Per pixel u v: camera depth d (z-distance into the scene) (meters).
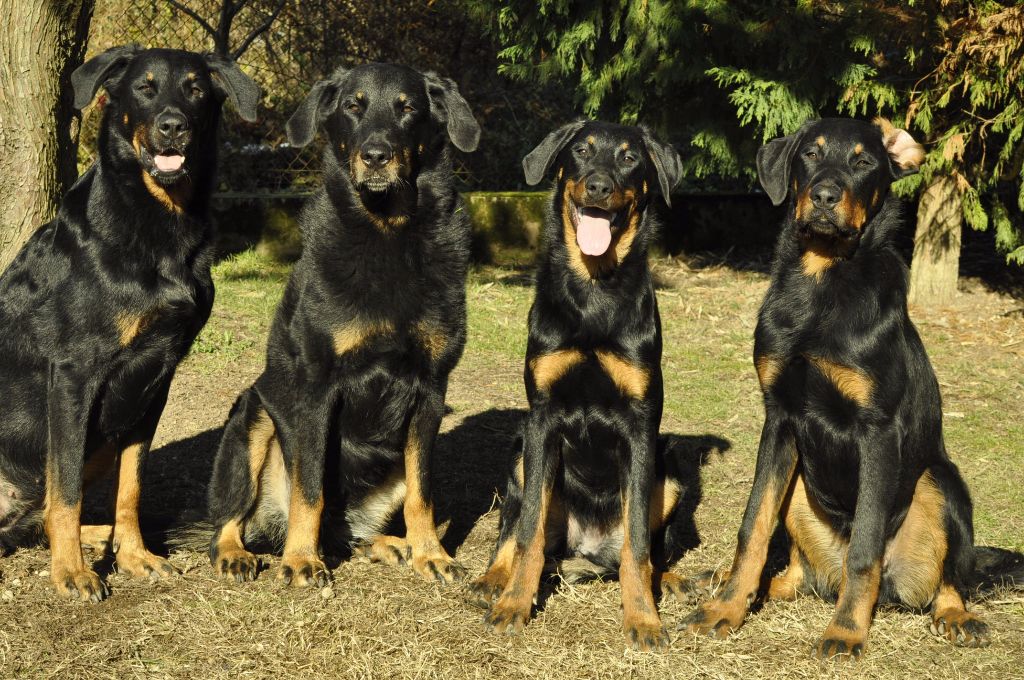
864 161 3.98
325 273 4.18
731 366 7.79
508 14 9.76
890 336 3.84
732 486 5.59
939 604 3.92
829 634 3.71
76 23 5.70
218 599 4.00
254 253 10.32
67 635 3.65
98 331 4.09
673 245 10.94
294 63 10.45
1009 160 8.97
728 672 3.54
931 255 9.15
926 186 8.99
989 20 7.88
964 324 8.70
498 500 5.38
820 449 3.99
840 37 8.67
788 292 4.04
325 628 3.75
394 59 10.61
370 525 4.70
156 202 4.15
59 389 4.08
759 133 9.49
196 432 6.14
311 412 4.25
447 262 4.33
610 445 4.17
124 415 4.28
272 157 10.63
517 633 3.78
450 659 3.57
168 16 10.13
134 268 4.10
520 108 11.38
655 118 9.91
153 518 4.87
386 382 4.30
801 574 4.25
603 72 9.73
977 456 5.96
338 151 4.31
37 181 5.70
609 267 4.02
